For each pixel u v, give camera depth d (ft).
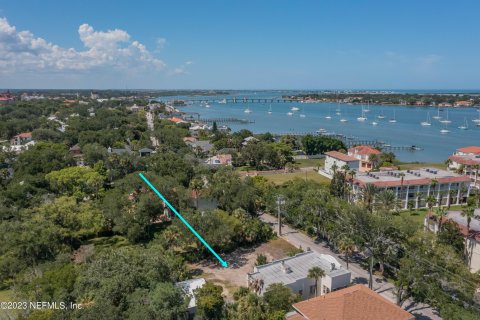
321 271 200.95
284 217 340.18
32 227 245.45
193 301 183.42
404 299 194.08
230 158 595.47
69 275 186.50
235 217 292.20
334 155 491.72
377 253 226.17
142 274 178.91
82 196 342.23
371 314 154.71
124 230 284.41
